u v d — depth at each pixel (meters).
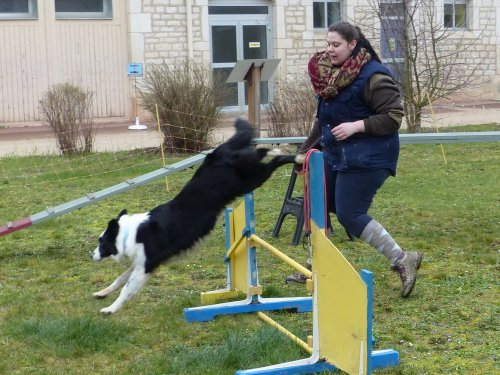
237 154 4.88
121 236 4.91
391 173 4.96
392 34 15.73
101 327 4.68
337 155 4.95
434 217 7.73
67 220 8.02
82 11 17.73
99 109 17.92
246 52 19.22
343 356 3.73
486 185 9.34
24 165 11.73
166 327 4.85
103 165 11.64
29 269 6.29
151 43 17.98
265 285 5.66
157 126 12.71
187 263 6.32
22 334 4.69
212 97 12.48
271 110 12.94
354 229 5.07
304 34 19.38
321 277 3.91
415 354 4.29
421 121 15.35
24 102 17.38
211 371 4.11
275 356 4.23
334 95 4.85
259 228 7.52
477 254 6.31
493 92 21.48
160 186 9.96
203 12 18.31
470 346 4.38
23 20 17.20
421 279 5.67
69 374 4.14
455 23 20.94
